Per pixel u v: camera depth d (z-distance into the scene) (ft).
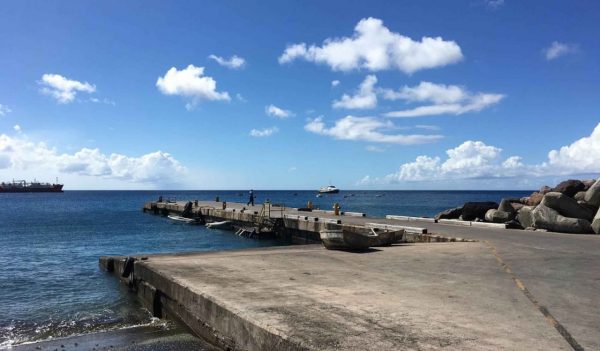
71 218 195.72
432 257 43.34
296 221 102.73
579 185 90.02
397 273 34.81
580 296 26.37
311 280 32.27
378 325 20.88
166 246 102.73
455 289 28.58
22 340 33.47
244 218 128.16
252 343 22.02
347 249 50.49
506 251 46.19
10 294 50.65
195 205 177.99
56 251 94.07
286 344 19.36
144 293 41.78
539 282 30.53
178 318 33.24
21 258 82.94
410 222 89.86
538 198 92.94
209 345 27.22
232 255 48.03
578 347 17.74
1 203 368.89
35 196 602.03
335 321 21.63
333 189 587.68
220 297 27.30
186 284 31.81
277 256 45.75
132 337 31.94
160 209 213.87
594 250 46.32
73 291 51.31
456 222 86.02
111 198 520.01
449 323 21.04
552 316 22.11
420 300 25.64
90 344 31.09
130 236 123.34
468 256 43.47
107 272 61.87
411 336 19.24
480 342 18.37
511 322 21.13
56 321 38.75
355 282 31.30
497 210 88.02
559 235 62.54
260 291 28.81
